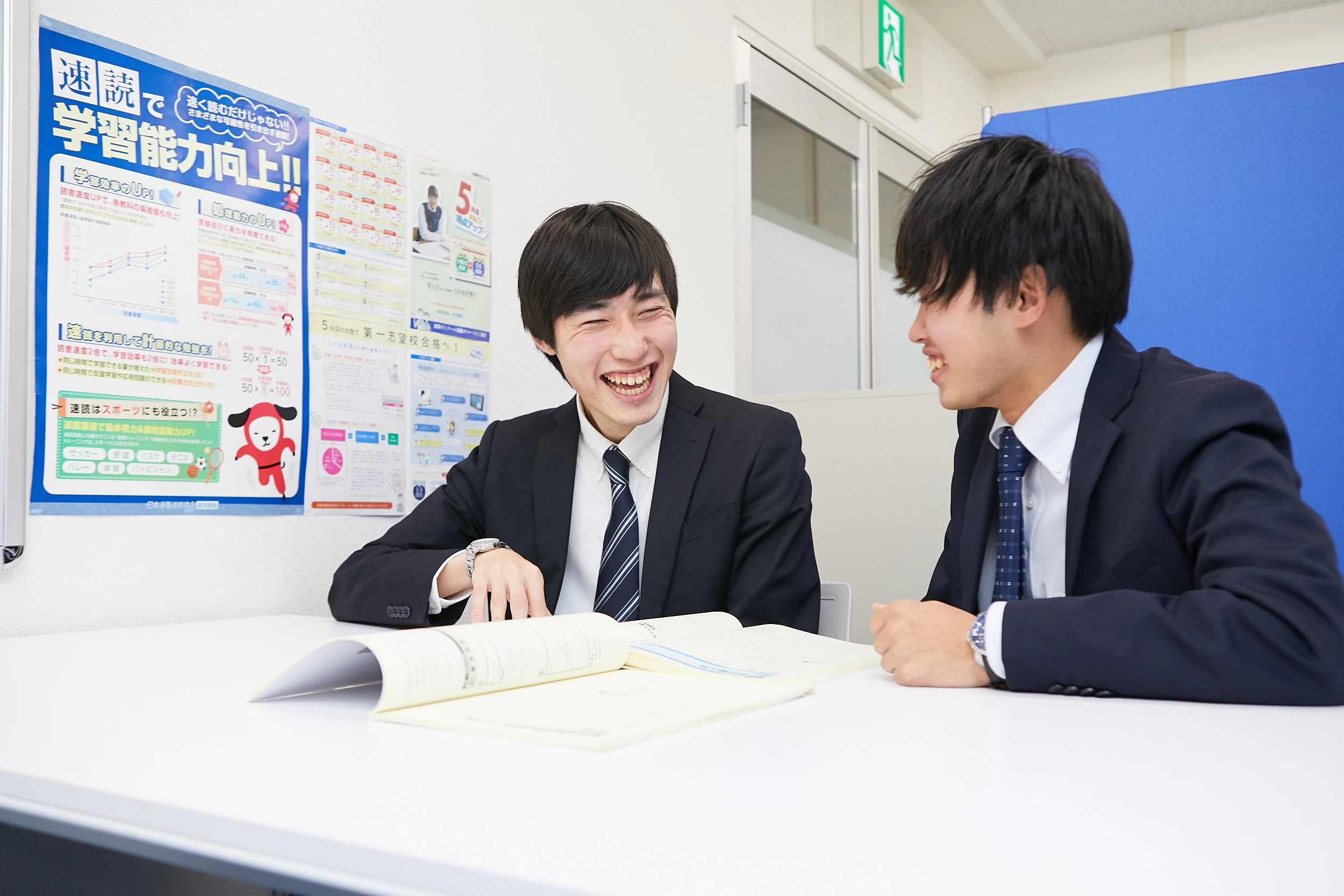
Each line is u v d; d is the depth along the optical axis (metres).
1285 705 0.69
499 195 1.92
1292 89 1.82
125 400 1.29
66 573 1.22
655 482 1.36
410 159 1.72
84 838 0.45
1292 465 0.86
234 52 1.43
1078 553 0.94
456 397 1.80
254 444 1.44
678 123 2.53
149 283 1.31
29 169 1.18
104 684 0.76
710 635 0.99
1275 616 0.70
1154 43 4.70
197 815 0.41
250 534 1.44
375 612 1.22
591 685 0.71
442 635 0.68
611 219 1.33
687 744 0.54
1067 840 0.37
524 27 2.00
